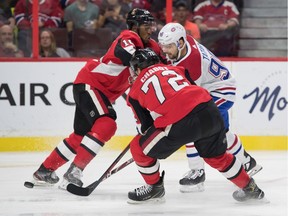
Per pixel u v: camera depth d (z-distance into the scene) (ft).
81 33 64.08
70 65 63.00
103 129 44.62
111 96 45.93
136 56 39.60
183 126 38.34
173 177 51.37
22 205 42.06
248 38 65.51
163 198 42.50
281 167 55.67
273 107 64.39
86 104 45.16
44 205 42.01
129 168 54.90
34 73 62.59
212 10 64.95
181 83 38.99
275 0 65.51
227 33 65.36
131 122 63.00
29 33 63.46
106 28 64.34
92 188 43.39
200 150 39.91
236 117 64.13
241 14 65.41
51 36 63.72
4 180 50.24
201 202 42.91
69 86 63.05
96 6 64.03
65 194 44.93
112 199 43.62
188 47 43.34
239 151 46.68
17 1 63.21
